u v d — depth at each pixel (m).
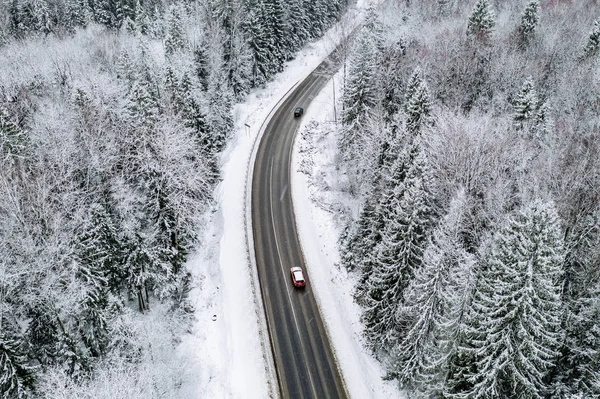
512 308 24.20
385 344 37.72
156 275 40.41
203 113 57.84
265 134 70.31
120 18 100.06
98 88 53.31
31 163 41.19
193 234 48.59
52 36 78.00
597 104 48.16
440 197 39.91
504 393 26.20
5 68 58.53
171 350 38.22
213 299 44.69
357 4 118.75
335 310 43.91
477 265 29.22
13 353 29.84
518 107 47.75
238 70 79.44
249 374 38.03
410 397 34.78
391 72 59.97
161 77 64.06
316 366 38.88
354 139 57.53
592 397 24.84
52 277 32.12
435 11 78.50
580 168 36.81
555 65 59.50
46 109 47.44
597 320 27.36
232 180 60.69
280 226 53.88
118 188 42.22
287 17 92.81
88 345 35.16
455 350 28.16
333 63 87.12
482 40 61.00
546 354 24.22
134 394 29.59
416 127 47.38
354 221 50.66
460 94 54.75
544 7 77.12
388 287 36.00
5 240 31.91
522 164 39.50
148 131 46.19
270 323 42.53
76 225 37.00
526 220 23.77
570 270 32.00
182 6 84.56
